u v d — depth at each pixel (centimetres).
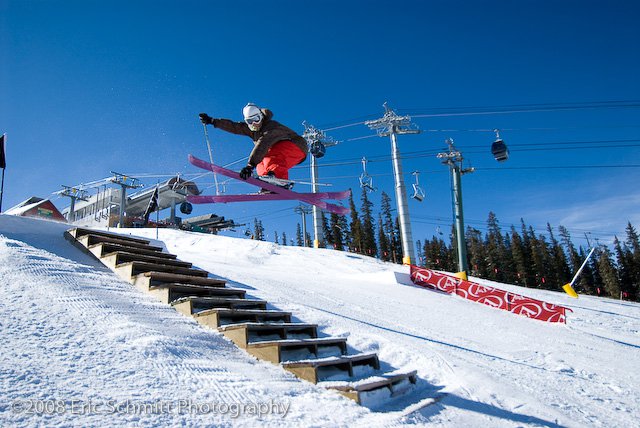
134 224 2392
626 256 4647
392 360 573
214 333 488
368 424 345
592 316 1510
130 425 262
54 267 567
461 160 1764
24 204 1742
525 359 741
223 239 2034
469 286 1407
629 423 481
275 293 823
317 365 426
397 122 2277
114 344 381
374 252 4631
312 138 2559
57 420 249
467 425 396
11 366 301
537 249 4769
